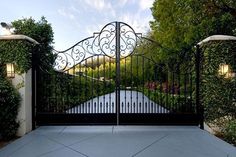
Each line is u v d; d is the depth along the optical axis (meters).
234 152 4.46
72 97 7.88
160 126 6.63
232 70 6.00
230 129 5.27
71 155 4.33
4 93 5.40
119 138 5.46
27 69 5.94
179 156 4.25
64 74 6.87
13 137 5.73
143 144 4.98
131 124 6.55
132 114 6.55
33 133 5.96
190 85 6.81
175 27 11.41
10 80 5.81
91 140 5.30
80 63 6.64
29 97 6.19
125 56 6.58
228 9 7.55
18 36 5.79
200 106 6.46
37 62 6.54
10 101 5.50
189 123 6.55
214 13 7.89
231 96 5.91
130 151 4.54
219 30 8.34
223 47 6.04
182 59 6.79
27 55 5.92
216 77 6.02
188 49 6.71
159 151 4.53
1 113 5.45
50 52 6.93
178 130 6.19
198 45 6.50
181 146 4.84
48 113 6.53
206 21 8.24
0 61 5.81
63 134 5.84
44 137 5.58
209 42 6.09
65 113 6.56
